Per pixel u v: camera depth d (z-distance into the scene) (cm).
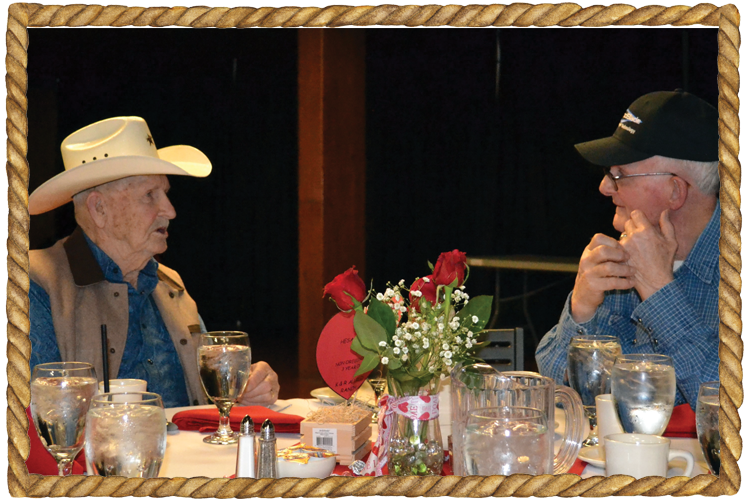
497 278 606
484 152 617
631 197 196
